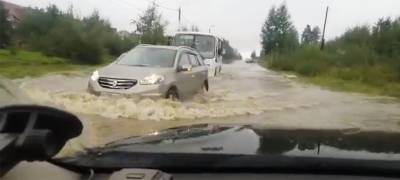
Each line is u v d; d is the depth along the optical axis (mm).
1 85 4496
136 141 2172
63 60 33969
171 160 1830
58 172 1695
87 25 45406
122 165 1826
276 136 2211
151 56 10711
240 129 2416
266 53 90562
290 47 65188
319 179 1762
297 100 13469
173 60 10680
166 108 9039
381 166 1777
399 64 27438
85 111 8492
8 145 1357
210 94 13164
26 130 1423
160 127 7699
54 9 43938
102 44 38031
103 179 1749
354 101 13906
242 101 12242
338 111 11398
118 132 7062
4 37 36875
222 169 1819
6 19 37531
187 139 2139
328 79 27547
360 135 2314
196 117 8992
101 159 1882
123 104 8922
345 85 21641
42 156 1447
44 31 42156
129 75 9500
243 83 19844
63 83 14789
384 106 12781
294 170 1812
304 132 2357
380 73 27312
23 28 42562
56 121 1505
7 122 1424
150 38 50062
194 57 12133
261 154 1837
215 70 22938
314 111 11188
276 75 30750
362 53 37719
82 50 34969
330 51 48781
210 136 2191
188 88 10945
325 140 2145
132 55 10820
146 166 1825
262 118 9594
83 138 5555
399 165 1779
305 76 33219
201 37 23562
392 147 2018
